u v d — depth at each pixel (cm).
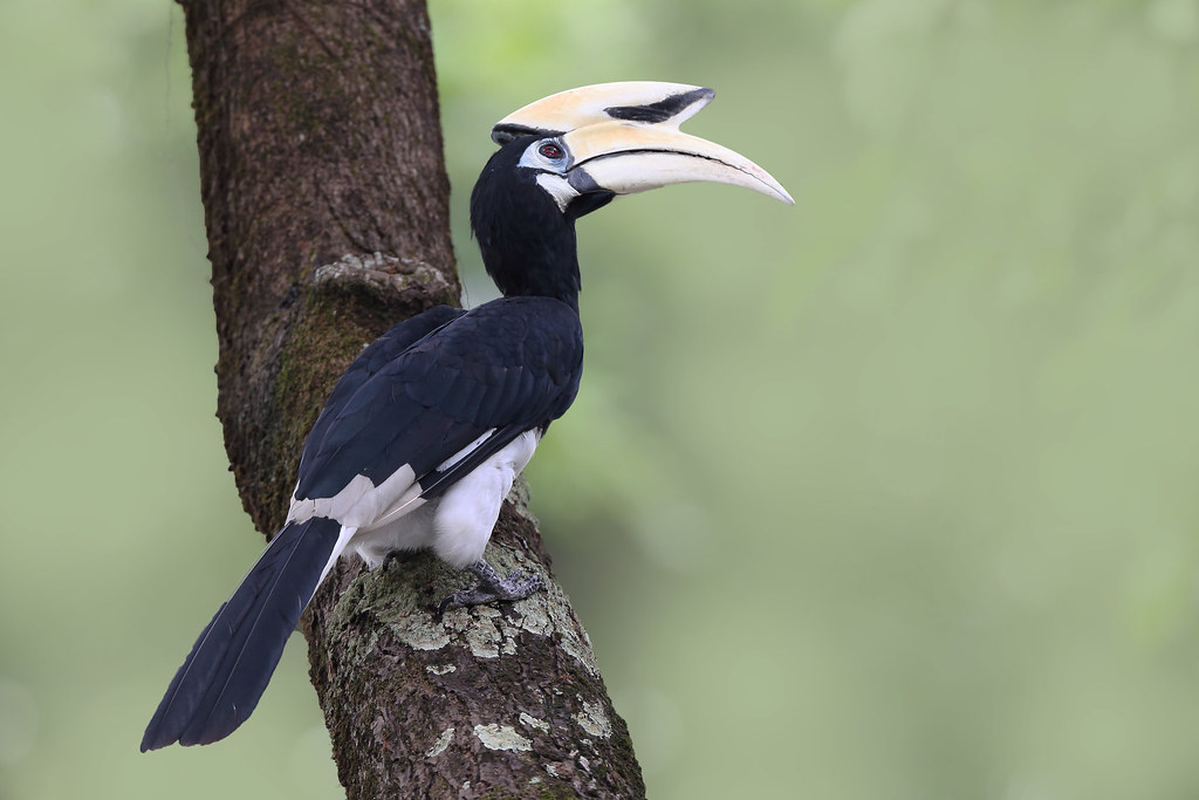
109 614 1836
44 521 1812
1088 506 1093
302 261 726
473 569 570
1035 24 977
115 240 1805
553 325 654
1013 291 1008
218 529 1834
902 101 1015
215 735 478
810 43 1738
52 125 1681
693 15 1770
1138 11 952
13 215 1772
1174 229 948
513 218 704
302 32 791
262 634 506
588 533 2048
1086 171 977
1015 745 1841
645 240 1870
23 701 1833
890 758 1977
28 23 1532
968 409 1288
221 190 770
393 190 761
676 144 707
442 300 718
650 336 1942
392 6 821
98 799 1823
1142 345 949
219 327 747
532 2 1322
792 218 1734
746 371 1933
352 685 534
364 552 593
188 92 1521
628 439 1587
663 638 2108
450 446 588
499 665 521
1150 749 1627
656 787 2056
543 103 728
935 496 1861
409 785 477
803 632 2052
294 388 677
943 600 1970
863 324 1342
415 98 802
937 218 1023
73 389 1819
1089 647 1605
